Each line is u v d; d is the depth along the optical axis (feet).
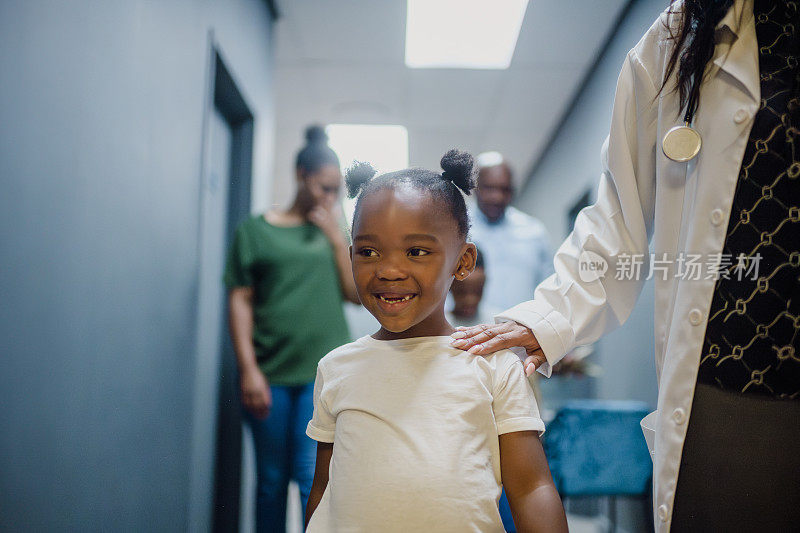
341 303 6.72
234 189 9.61
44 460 3.73
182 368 6.56
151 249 5.61
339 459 2.79
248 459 8.93
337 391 2.95
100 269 4.52
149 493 5.55
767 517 2.55
